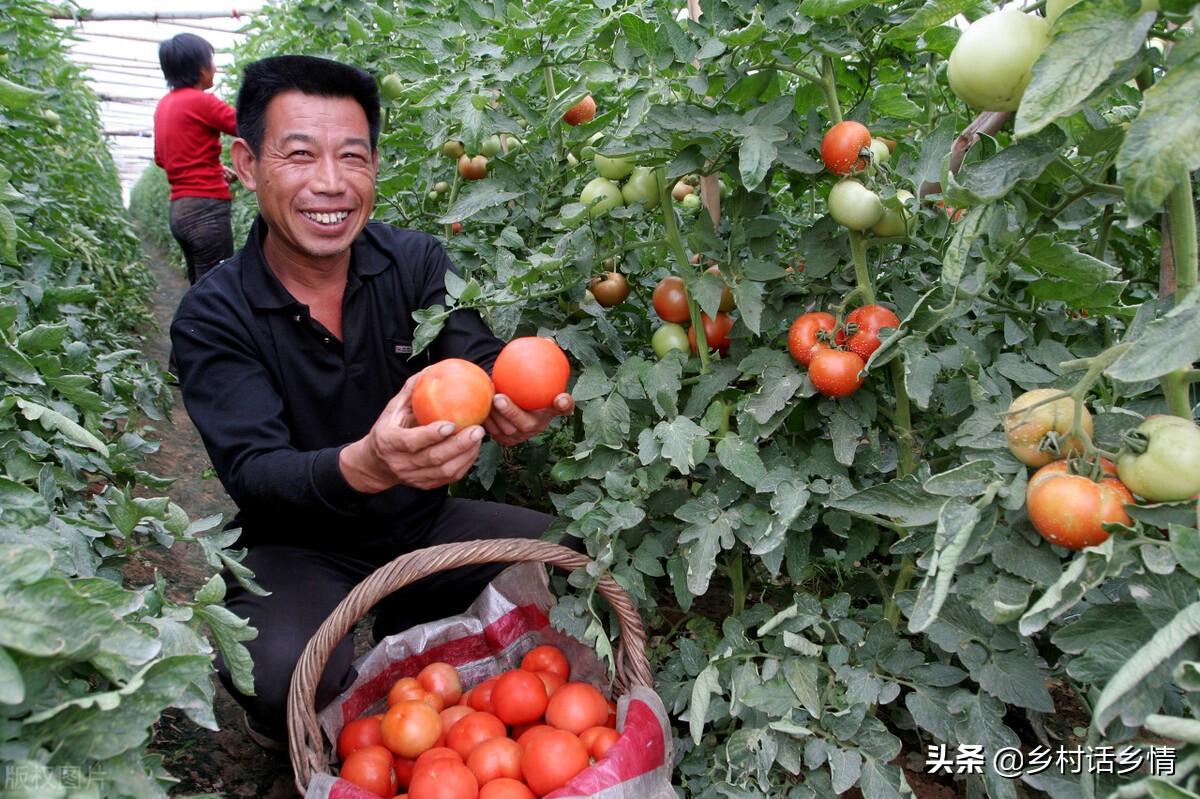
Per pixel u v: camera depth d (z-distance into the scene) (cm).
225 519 302
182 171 464
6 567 82
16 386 156
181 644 108
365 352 190
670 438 146
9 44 258
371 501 186
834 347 147
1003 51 97
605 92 214
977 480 111
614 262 198
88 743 87
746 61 149
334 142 168
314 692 145
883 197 141
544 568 176
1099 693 105
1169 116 81
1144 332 91
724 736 163
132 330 538
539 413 157
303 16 380
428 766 139
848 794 162
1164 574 91
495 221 216
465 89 176
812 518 152
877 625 143
